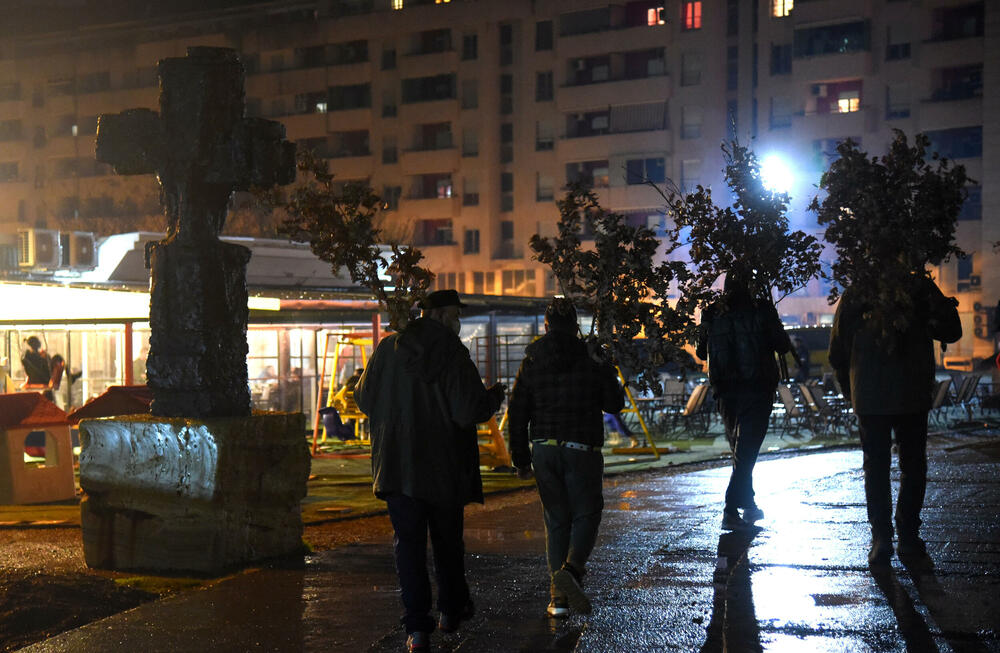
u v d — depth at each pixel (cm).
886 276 648
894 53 6100
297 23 7906
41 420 1311
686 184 6744
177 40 8350
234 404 845
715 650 497
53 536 1027
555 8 7144
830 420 2025
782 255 805
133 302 1808
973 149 5856
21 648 596
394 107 7662
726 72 6694
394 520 534
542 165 7225
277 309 1984
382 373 540
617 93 6881
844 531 773
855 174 660
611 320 643
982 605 549
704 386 2100
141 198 8094
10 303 1872
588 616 568
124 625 600
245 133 825
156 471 823
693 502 1007
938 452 1316
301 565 769
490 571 711
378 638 558
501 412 2511
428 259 7394
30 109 8844
